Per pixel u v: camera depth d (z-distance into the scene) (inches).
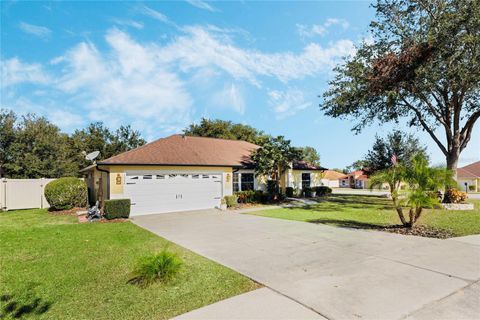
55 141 991.0
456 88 556.4
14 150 906.1
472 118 598.2
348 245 261.6
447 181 325.4
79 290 165.6
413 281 168.1
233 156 745.6
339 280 171.6
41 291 164.9
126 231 350.9
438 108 671.8
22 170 904.9
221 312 133.7
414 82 561.9
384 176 353.1
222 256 230.7
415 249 243.6
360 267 195.9
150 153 584.1
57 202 561.0
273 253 238.4
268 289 160.1
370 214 483.5
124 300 150.9
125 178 505.7
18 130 941.8
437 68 535.2
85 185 603.5
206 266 203.9
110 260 223.8
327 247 255.0
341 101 646.5
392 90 567.2
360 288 158.4
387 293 150.9
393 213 494.0
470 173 1707.7
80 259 227.3
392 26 625.6
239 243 278.1
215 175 617.9
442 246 253.1
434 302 139.6
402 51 567.2
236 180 702.5
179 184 563.8
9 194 634.2
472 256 220.7
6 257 234.4
